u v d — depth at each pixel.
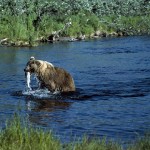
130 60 80.00
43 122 37.09
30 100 46.12
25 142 25.16
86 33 142.75
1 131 28.17
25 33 124.62
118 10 171.12
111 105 43.91
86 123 36.84
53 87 48.44
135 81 57.31
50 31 133.88
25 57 90.06
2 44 118.94
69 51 99.19
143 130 34.50
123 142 30.34
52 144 25.12
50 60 83.19
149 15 175.00
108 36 144.12
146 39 125.81
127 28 154.50
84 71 67.50
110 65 74.06
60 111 41.31
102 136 32.75
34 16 139.50
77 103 44.66
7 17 135.38
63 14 148.75
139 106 43.41
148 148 25.52
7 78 62.09
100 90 51.19
